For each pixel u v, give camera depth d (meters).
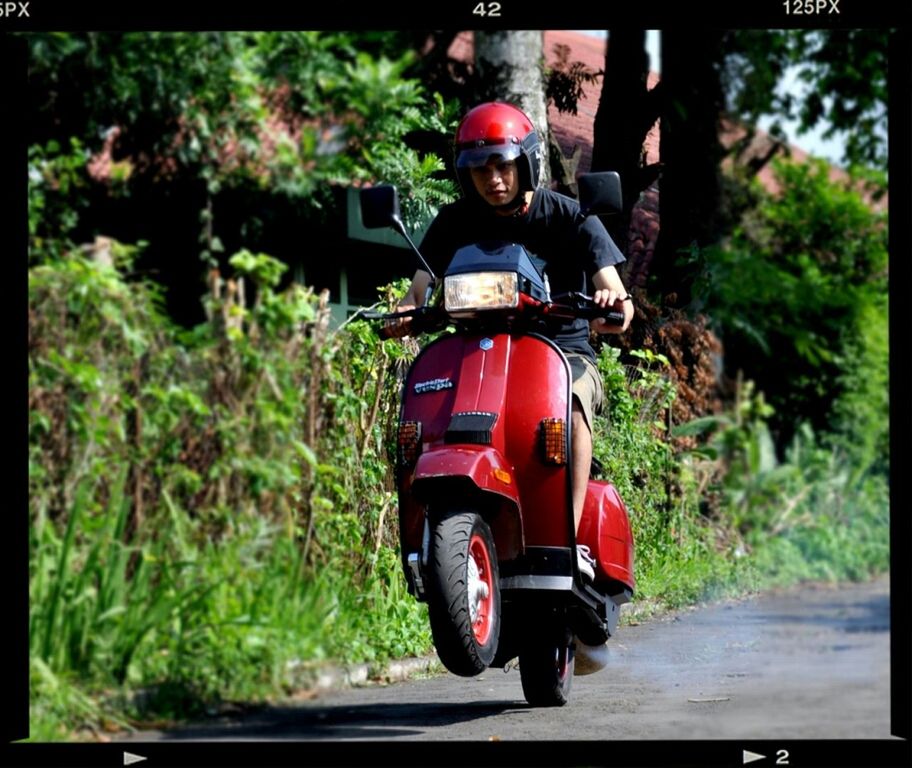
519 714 19.23
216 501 21.42
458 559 15.91
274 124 32.56
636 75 40.19
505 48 37.75
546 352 17.59
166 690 18.42
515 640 19.17
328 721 18.34
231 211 32.00
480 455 16.61
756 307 78.38
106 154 30.05
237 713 18.72
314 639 21.09
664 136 46.41
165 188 30.69
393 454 26.03
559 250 18.62
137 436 20.84
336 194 34.31
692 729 18.50
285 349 22.94
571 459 17.31
